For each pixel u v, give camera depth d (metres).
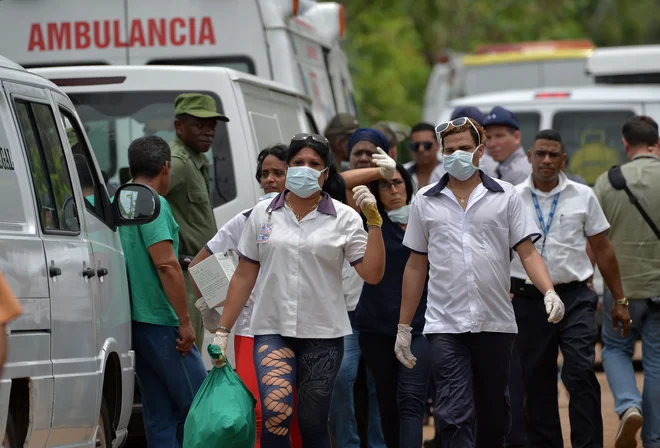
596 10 79.38
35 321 12.52
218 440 14.27
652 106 31.83
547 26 70.25
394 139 23.22
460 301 15.48
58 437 13.20
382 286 17.16
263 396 14.38
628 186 19.83
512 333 15.67
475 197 15.55
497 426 15.84
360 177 17.44
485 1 68.94
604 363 20.45
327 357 14.77
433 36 66.81
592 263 19.88
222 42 25.25
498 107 21.77
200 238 18.41
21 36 25.14
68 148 14.64
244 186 19.95
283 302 14.75
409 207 17.44
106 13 25.17
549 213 18.53
